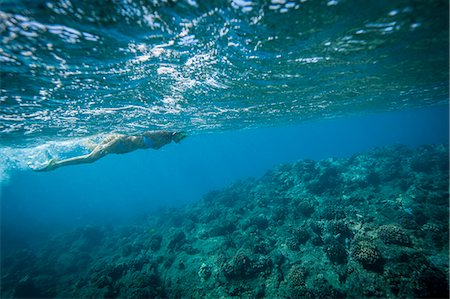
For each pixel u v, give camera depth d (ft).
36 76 21.66
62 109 32.45
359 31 20.24
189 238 57.41
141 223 101.76
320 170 66.90
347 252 35.14
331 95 49.98
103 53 19.48
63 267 65.31
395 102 78.28
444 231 34.58
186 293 38.22
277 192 66.59
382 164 66.03
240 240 47.24
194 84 31.48
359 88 46.32
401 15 18.13
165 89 31.91
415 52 27.76
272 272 36.35
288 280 33.96
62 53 18.53
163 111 44.06
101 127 48.39
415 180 53.88
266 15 16.61
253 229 49.37
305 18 17.37
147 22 16.15
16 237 110.93
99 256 69.36
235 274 36.76
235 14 16.20
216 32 18.43
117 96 31.17
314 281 32.63
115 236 82.89
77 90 26.71
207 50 21.48
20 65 19.31
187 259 47.34
